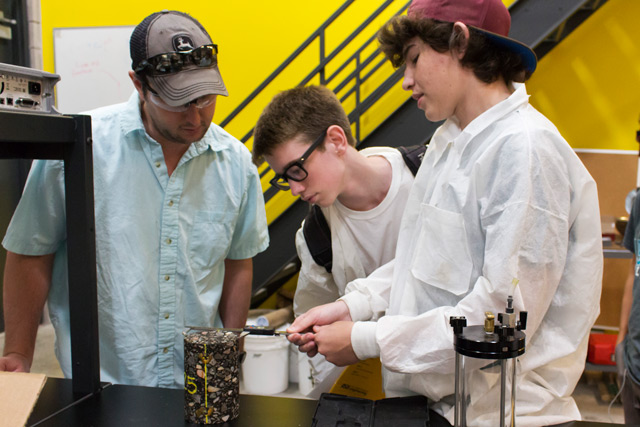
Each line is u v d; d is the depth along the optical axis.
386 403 1.02
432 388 1.02
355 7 4.05
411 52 1.05
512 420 0.83
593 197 1.00
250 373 3.26
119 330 1.37
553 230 0.93
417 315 1.10
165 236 1.39
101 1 4.27
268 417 0.97
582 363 1.07
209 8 4.21
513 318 0.80
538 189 0.92
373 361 1.38
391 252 1.47
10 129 0.93
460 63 1.02
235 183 1.48
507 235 0.91
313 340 1.13
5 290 1.36
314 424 0.93
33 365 3.54
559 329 1.03
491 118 1.00
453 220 1.01
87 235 1.09
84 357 1.09
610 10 3.64
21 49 4.18
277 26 4.18
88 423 0.95
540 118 1.01
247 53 4.24
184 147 1.38
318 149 1.26
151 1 4.24
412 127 3.37
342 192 1.38
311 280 1.59
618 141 3.75
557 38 3.57
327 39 4.12
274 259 3.59
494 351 0.77
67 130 1.07
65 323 1.41
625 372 1.77
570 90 3.78
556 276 0.95
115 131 1.37
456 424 0.86
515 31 3.13
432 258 1.04
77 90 4.37
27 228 1.30
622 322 1.89
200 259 1.44
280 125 1.24
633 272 1.88
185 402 0.96
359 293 1.28
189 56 1.16
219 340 0.94
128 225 1.36
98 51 4.30
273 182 1.37
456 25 0.97
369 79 4.09
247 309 1.64
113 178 1.35
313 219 1.52
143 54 1.16
